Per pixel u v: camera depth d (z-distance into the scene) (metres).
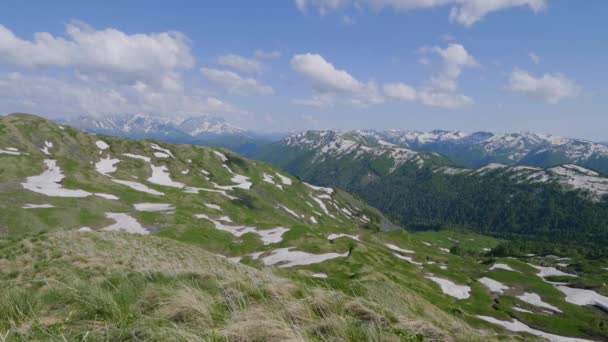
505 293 84.50
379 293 12.46
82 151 171.50
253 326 7.75
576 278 99.38
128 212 89.19
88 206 85.25
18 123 167.38
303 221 188.88
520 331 60.19
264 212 164.88
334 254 73.69
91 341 7.69
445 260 113.75
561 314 74.38
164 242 46.88
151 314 9.16
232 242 82.75
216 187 180.62
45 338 7.75
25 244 29.62
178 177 181.88
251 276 12.34
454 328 10.13
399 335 8.65
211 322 8.67
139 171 173.12
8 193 82.00
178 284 11.60
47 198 84.69
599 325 67.94
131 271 14.88
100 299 9.76
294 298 10.57
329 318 8.79
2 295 10.12
